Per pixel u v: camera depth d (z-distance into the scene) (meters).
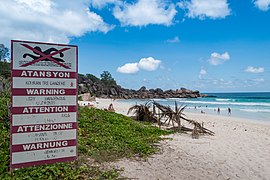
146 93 134.50
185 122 19.95
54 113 6.42
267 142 12.76
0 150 7.18
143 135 12.05
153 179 6.71
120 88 140.62
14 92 5.94
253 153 10.23
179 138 12.48
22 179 5.77
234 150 10.62
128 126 13.15
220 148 10.85
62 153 6.53
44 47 6.27
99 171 6.82
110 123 13.00
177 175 7.16
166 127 16.19
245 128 18.80
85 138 9.56
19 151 6.00
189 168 7.83
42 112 6.27
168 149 9.88
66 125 6.58
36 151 6.20
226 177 7.30
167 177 6.94
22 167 6.04
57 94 6.45
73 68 6.68
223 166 8.30
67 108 6.60
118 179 6.47
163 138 11.95
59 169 6.48
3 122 9.29
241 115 33.06
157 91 145.62
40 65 6.23
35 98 6.18
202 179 7.02
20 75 6.00
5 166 6.23
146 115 18.30
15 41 5.94
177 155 9.12
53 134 6.41
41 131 6.26
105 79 136.12
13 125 5.94
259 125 21.39
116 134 10.81
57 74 6.45
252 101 73.62
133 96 126.06
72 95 6.67
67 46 6.58
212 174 7.46
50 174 6.19
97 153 8.18
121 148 8.98
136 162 7.92
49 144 6.35
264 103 62.72
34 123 6.17
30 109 6.12
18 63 5.98
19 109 6.00
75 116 6.71
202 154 9.60
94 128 11.09
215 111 39.75
